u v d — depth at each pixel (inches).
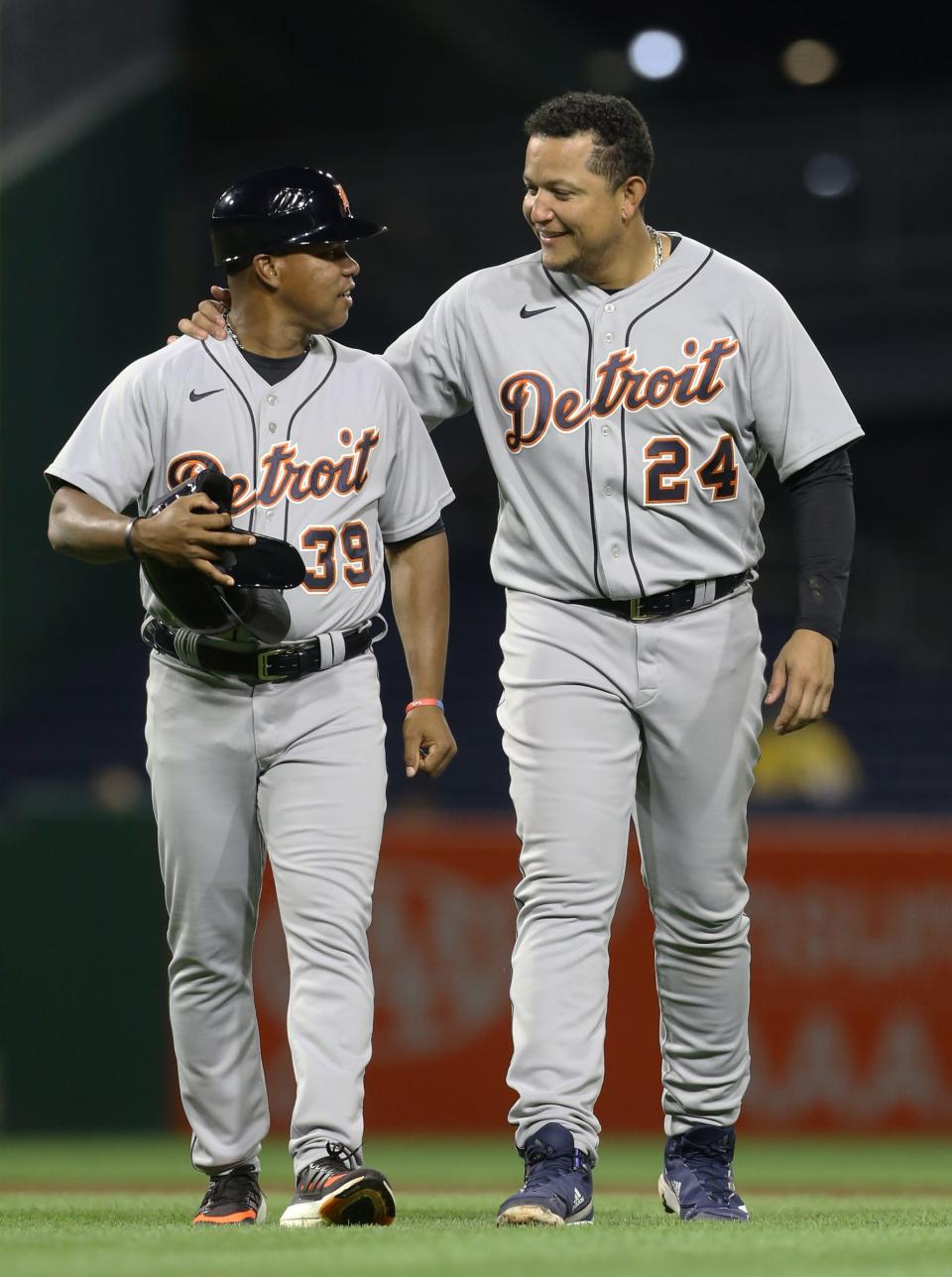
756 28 2783.0
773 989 1293.1
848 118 2402.8
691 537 550.3
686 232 2440.9
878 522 2544.3
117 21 2272.4
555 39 2851.9
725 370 547.2
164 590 520.7
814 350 558.9
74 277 2166.6
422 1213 597.3
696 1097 569.9
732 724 554.9
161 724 549.0
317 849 534.3
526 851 545.0
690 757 551.8
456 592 2440.9
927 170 2375.7
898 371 2370.8
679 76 2861.7
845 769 2097.7
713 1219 545.6
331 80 2716.5
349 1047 525.0
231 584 509.4
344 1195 498.0
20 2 2064.5
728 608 556.7
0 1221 544.1
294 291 546.6
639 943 1305.4
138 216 2303.2
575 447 548.4
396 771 2177.7
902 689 2309.3
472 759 2199.8
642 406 546.9
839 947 1286.9
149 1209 625.9
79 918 1380.4
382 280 2463.1
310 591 539.8
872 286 2384.4
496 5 2746.1
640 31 2827.3
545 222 542.6
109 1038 1370.6
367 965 539.5
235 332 559.8
